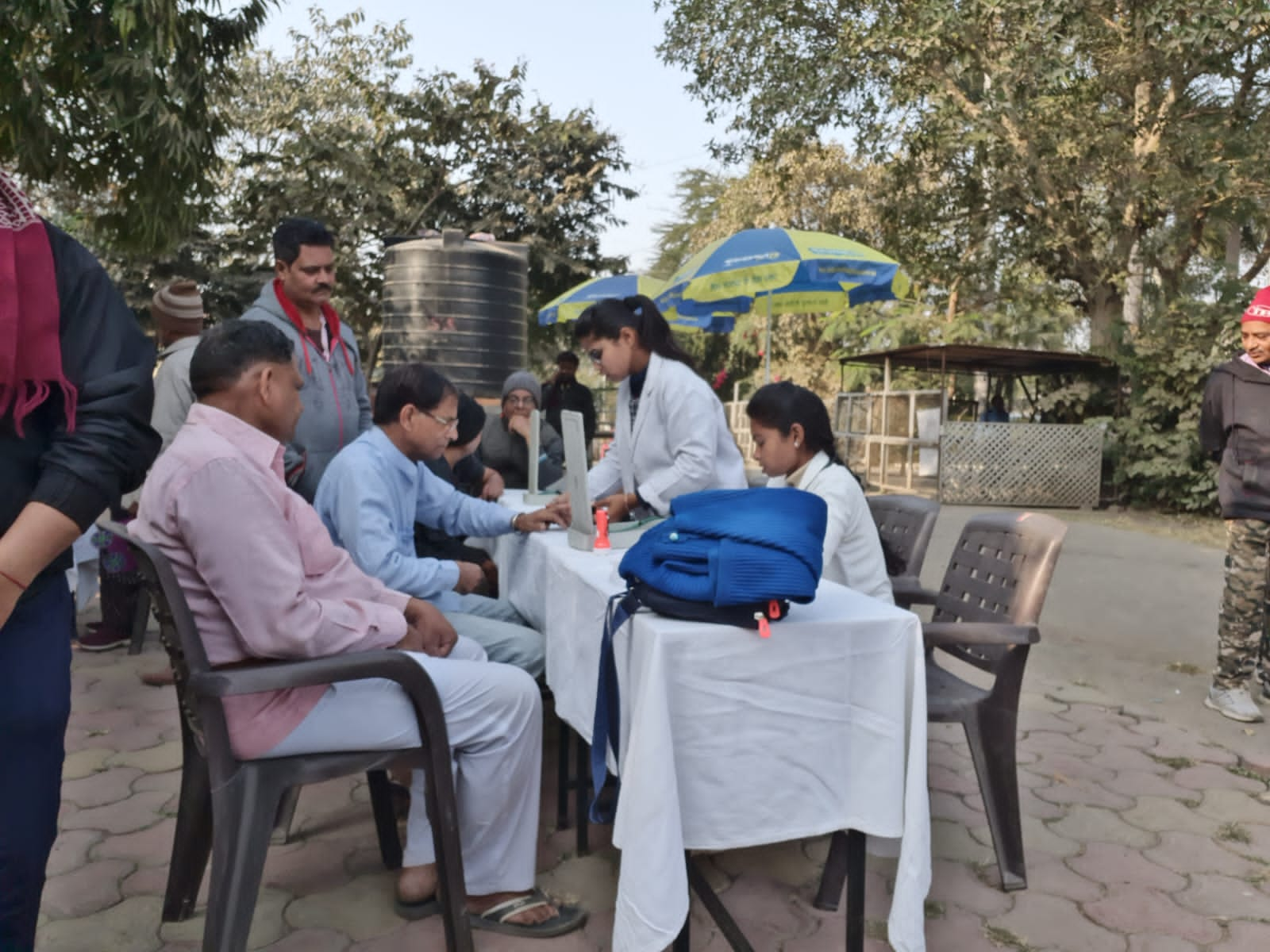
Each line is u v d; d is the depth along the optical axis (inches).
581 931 94.1
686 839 77.0
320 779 78.0
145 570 75.5
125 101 251.1
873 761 81.0
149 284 642.8
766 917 97.7
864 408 606.9
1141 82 479.8
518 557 129.2
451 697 85.0
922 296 733.9
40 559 57.6
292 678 73.0
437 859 82.5
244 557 74.7
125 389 61.6
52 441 60.8
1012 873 103.7
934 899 102.3
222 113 289.6
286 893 101.0
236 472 74.9
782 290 335.0
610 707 83.2
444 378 112.1
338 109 716.0
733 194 924.6
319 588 85.0
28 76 241.6
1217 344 438.9
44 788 63.7
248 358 79.6
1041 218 530.3
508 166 718.5
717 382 857.5
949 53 484.7
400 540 112.7
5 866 62.2
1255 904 102.2
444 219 721.6
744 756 77.9
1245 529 159.5
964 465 499.5
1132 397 483.8
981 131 462.3
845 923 96.0
